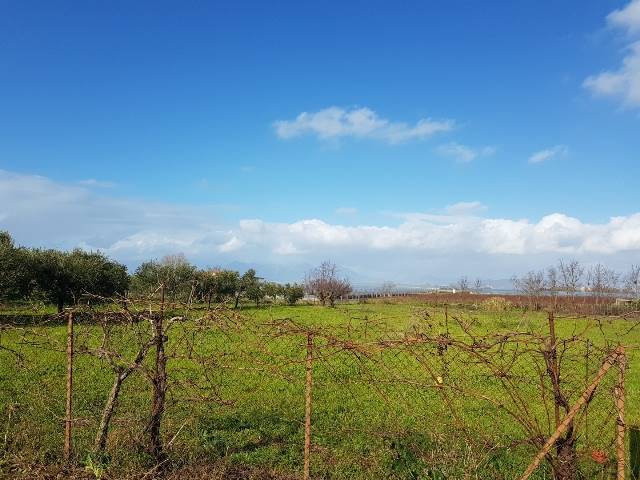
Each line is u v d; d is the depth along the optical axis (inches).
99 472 253.4
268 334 281.3
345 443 324.8
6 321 794.8
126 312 279.6
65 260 1195.9
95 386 459.8
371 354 259.3
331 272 3083.2
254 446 319.9
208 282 1604.3
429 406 412.2
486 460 279.4
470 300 2010.3
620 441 201.3
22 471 260.1
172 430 322.0
